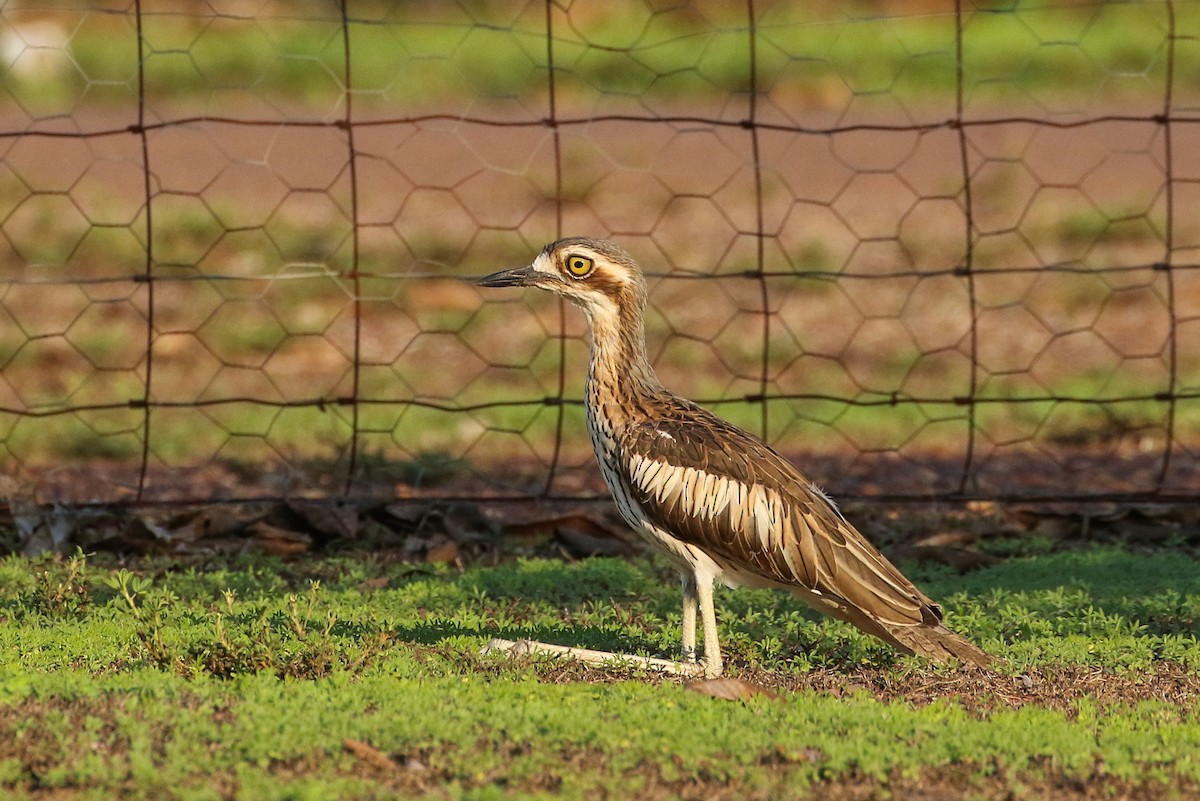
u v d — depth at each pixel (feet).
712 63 97.71
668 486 26.32
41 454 44.47
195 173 74.74
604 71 97.50
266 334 55.93
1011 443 43.50
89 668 25.34
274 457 44.50
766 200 72.54
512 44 102.01
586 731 22.16
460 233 66.28
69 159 76.33
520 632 28.94
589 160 78.95
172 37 99.55
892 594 25.76
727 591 32.63
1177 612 30.48
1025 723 23.41
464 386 51.93
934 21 105.19
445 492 41.65
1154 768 21.70
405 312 55.16
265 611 29.50
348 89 36.47
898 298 61.57
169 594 29.96
